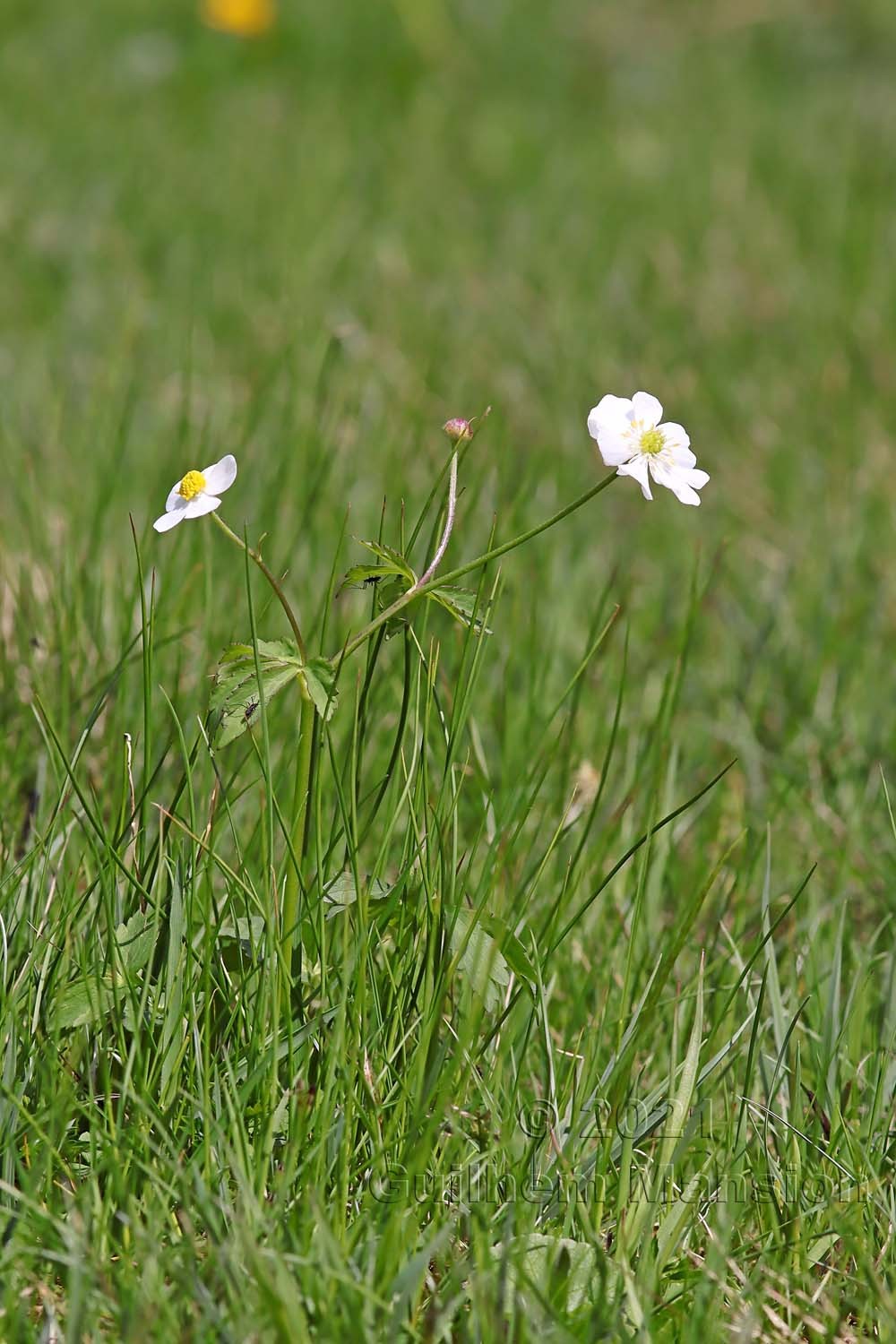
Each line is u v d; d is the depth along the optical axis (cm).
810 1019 90
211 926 86
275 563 104
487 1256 82
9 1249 82
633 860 93
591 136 275
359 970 85
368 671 87
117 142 247
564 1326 82
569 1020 90
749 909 95
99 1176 85
